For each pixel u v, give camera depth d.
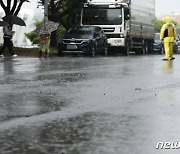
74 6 38.91
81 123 7.17
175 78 14.74
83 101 9.62
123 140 5.98
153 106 8.95
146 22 41.44
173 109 8.58
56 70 18.08
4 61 24.34
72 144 5.75
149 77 15.06
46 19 31.34
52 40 41.00
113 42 35.34
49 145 5.69
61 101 9.62
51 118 7.62
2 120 7.45
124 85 12.66
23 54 32.25
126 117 7.71
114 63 23.08
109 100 9.77
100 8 35.44
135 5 38.00
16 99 9.94
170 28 27.31
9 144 5.75
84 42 31.77
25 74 16.17
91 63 22.95
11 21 30.78
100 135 6.29
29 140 5.98
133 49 41.31
